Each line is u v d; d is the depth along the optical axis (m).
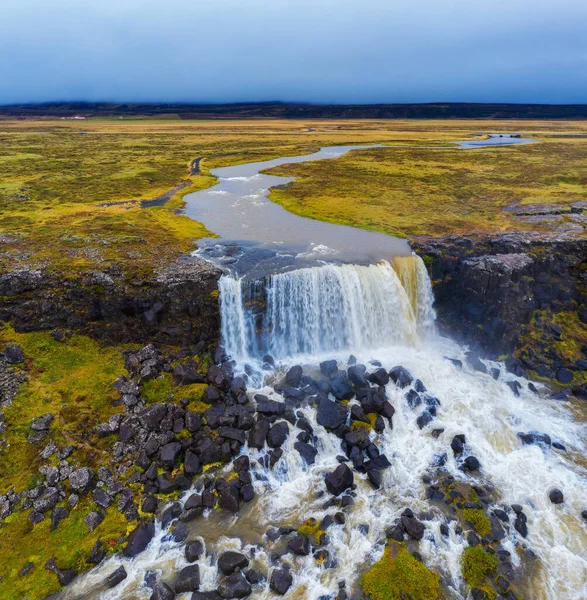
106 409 28.56
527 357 37.31
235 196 71.81
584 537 23.27
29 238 45.03
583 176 80.31
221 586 20.47
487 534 23.08
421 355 38.41
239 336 36.81
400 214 58.91
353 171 94.50
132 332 34.50
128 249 42.91
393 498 25.28
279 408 29.31
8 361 30.50
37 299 34.41
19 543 21.89
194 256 42.22
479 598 20.23
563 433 30.42
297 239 49.19
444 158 111.25
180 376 31.19
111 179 80.25
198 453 26.56
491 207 60.75
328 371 34.03
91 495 24.19
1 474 24.36
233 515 24.08
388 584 20.58
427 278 43.22
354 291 38.72
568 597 20.45
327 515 24.09
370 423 29.62
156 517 23.67
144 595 20.47
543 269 41.75
